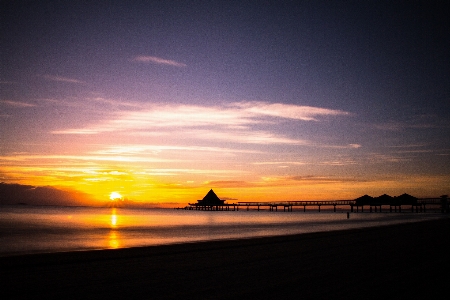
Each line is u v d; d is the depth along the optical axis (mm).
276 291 9688
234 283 10734
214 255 17375
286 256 17000
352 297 9062
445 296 9180
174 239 29844
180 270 13031
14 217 71812
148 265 14164
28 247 23156
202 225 53562
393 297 9070
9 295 9094
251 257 16688
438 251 18453
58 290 9703
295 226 51125
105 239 29234
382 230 34438
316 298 8961
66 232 36250
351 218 83062
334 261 15305
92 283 10641
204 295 9234
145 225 51438
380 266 13844
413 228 36594
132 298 8922
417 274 12164
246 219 80500
